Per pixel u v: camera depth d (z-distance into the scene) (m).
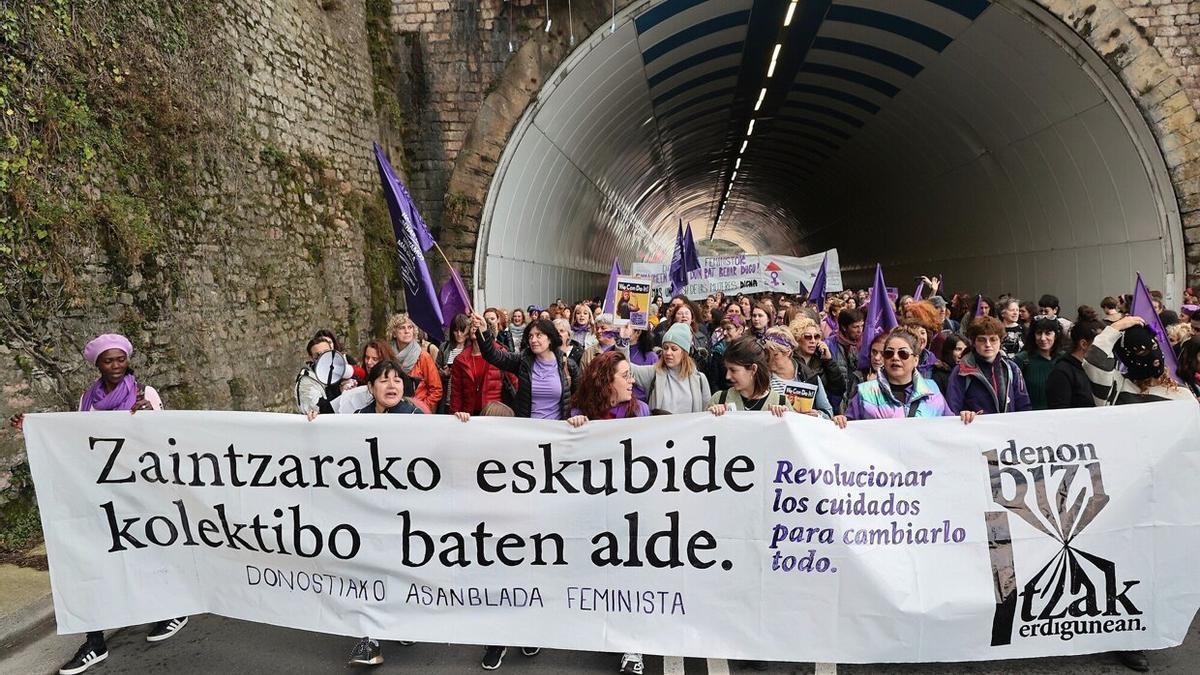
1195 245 12.61
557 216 17.97
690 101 21.48
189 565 4.07
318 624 3.94
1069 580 3.61
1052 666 3.77
